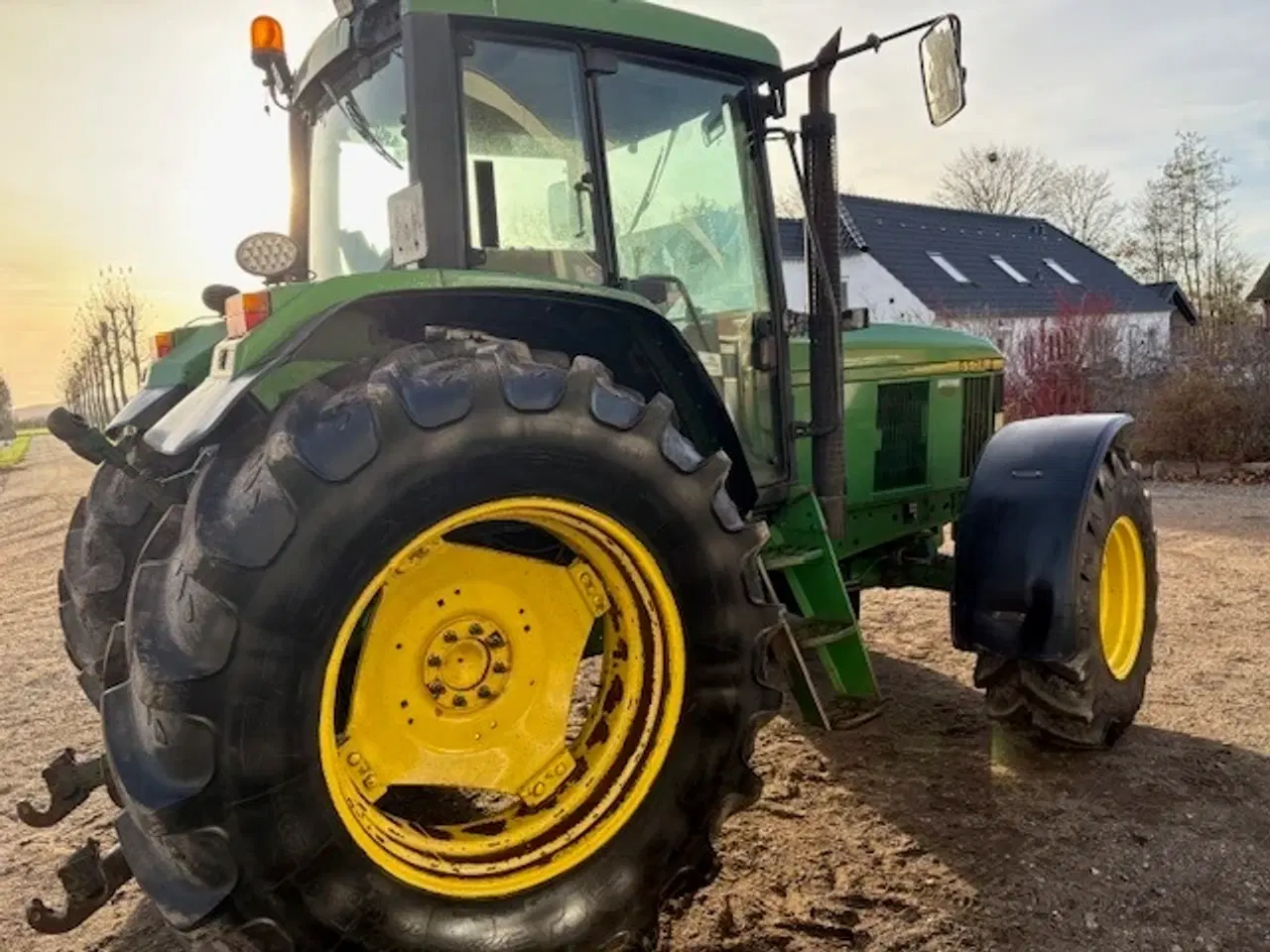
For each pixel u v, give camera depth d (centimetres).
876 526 442
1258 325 1394
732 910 283
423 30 264
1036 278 2661
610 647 258
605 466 232
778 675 346
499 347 234
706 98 329
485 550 244
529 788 248
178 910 194
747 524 254
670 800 243
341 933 208
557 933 228
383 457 207
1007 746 385
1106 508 360
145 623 201
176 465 267
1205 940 262
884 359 434
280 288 243
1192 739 385
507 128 283
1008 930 268
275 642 197
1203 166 3438
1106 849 306
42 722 469
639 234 316
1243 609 561
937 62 304
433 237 267
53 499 1605
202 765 192
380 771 235
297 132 374
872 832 323
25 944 282
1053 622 338
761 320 349
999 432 386
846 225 2322
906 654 505
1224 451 1170
